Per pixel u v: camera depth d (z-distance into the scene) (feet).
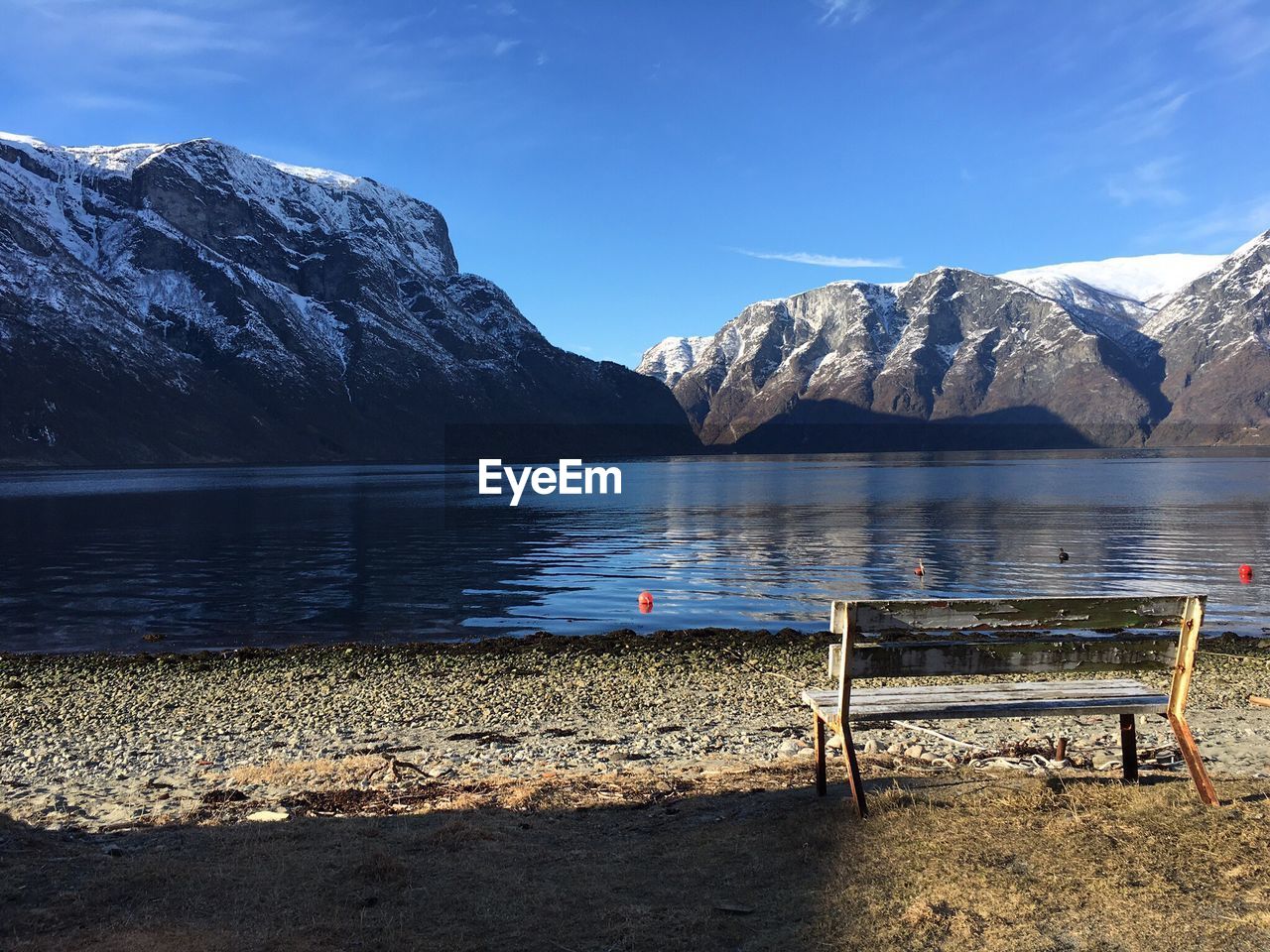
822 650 77.87
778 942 18.84
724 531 219.20
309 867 24.94
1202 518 239.91
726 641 81.97
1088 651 26.43
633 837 26.89
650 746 45.62
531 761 42.73
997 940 18.13
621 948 19.02
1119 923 18.43
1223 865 20.63
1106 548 171.12
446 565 155.63
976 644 26.16
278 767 41.52
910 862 21.85
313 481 593.42
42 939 20.17
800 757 38.96
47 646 89.25
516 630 96.94
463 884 23.15
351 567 153.38
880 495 371.76
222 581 136.46
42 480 620.49
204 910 21.99
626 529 229.04
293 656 76.54
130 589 128.36
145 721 55.06
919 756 37.50
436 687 63.98
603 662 72.64
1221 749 39.88
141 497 400.88
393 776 39.37
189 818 32.65
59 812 35.45
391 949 19.39
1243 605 107.34
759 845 24.34
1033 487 421.18
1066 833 22.74
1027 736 43.80
